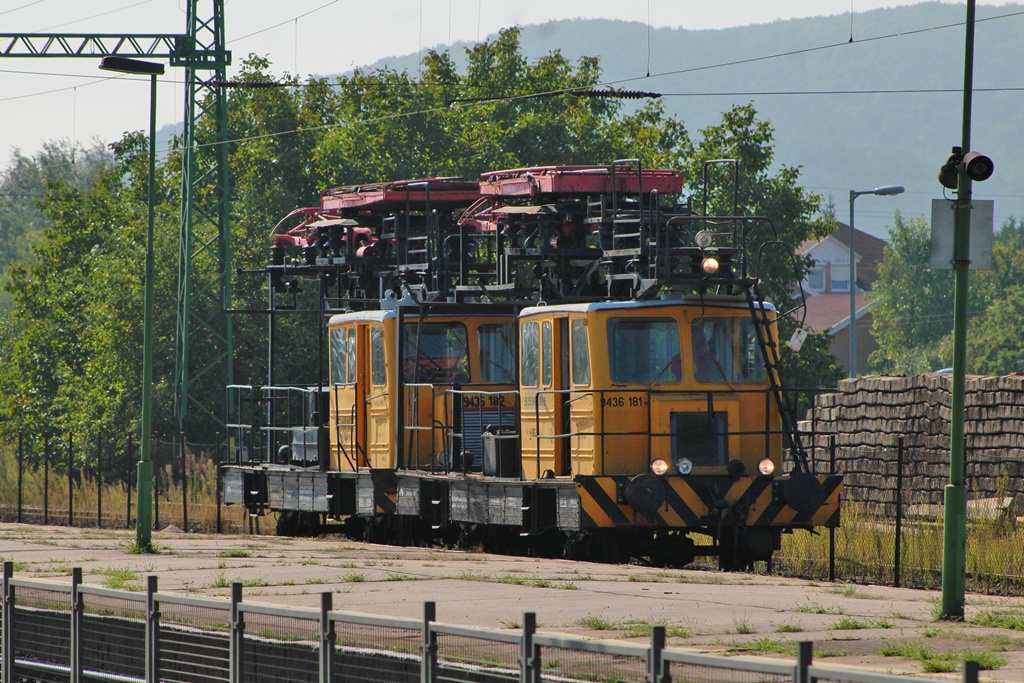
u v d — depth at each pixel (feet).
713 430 250.78
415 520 305.73
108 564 255.09
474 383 305.12
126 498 446.19
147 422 290.76
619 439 248.11
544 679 103.40
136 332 593.83
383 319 309.01
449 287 331.77
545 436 252.21
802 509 245.65
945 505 171.53
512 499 261.65
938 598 191.11
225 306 535.19
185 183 525.75
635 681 97.50
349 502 326.24
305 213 379.55
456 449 298.56
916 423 373.61
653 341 250.98
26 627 160.04
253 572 231.71
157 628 139.23
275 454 373.20
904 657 136.56
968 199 176.35
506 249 303.07
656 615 167.84
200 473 447.01
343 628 119.44
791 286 639.76
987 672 127.44
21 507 454.81
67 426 615.16
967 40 177.68
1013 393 348.18
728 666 90.84
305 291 587.68
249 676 128.16
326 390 341.82
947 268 176.96
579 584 205.57
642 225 267.59
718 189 635.25
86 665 149.79
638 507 238.07
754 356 256.11
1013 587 217.77
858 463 388.78
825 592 198.70
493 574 221.46
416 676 112.98
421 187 336.70
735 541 246.68
